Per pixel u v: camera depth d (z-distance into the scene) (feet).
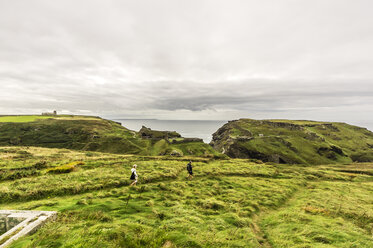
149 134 418.72
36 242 25.35
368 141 583.17
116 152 336.70
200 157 182.80
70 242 24.72
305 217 47.09
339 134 610.65
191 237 28.99
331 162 401.29
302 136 529.86
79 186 61.87
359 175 147.64
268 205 60.08
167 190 66.33
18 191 54.65
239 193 68.69
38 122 498.28
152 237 27.40
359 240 34.40
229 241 29.91
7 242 25.72
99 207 43.29
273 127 625.41
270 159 402.31
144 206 47.65
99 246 23.97
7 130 422.82
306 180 116.37
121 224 32.04
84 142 394.11
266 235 39.06
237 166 130.21
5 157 116.67
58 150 179.52
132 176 68.03
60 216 36.42
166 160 143.23
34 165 91.86
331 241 33.71
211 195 64.59
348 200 72.84
